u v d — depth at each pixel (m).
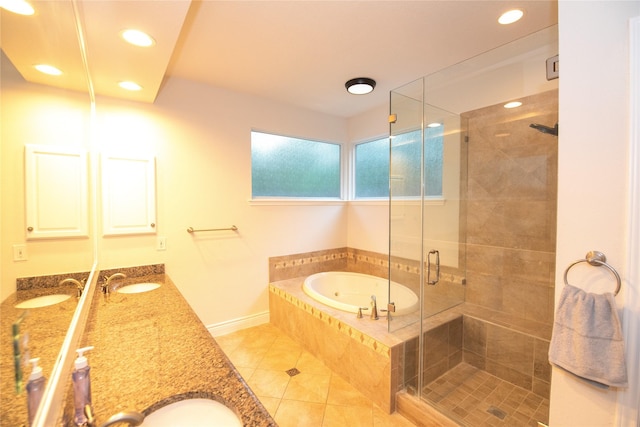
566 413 1.13
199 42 1.98
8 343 0.57
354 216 3.76
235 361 2.44
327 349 2.37
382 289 3.22
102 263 2.25
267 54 2.15
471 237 2.47
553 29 1.75
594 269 1.04
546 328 2.09
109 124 2.25
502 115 2.19
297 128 3.35
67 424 0.75
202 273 2.75
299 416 1.83
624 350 0.96
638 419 0.98
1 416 0.54
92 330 1.38
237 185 2.92
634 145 0.94
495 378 2.17
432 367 2.12
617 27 0.97
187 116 2.62
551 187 2.04
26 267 0.76
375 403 1.96
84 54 1.47
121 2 1.21
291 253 3.35
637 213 0.94
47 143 0.97
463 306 2.47
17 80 0.72
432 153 2.44
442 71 2.30
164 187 2.52
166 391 0.92
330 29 1.83
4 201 0.62
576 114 1.07
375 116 3.44
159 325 1.44
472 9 1.64
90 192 1.64
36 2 0.83
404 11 1.66
